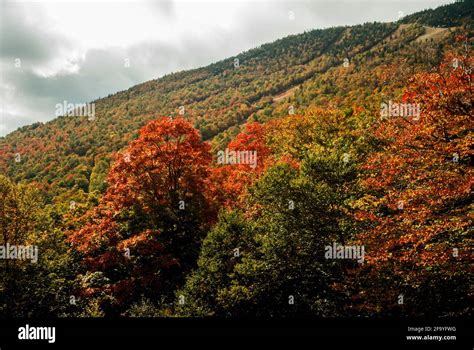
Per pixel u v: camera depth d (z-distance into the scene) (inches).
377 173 788.0
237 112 5536.4
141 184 1096.2
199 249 1075.3
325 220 813.9
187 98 7180.1
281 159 1207.6
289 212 850.1
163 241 1064.2
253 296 796.0
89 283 978.1
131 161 1084.5
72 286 953.5
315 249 818.2
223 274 834.2
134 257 1031.0
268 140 1835.6
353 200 809.5
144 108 6343.5
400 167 705.0
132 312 872.3
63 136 4877.0
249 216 1055.6
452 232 668.7
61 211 1583.4
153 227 1057.5
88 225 1054.4
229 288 810.8
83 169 3476.9
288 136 1588.3
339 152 910.4
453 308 690.2
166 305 904.9
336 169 844.6
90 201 1942.7
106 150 4010.8
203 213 1128.2
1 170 3806.6
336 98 3398.1
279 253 815.7
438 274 665.6
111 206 1076.5
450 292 689.0
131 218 1096.8
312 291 832.9
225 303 781.9
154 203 1067.3
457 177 628.4
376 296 717.9
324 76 5890.8
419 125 699.4
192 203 1115.9
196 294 834.8
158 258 1002.1
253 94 7086.6
